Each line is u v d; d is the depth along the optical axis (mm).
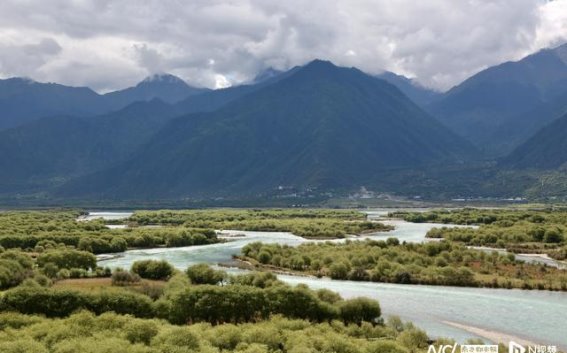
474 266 173375
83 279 141750
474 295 139125
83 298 98562
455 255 184375
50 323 85938
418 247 195000
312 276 165500
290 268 179125
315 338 84688
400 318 115250
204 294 102000
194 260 199250
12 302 96000
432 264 173750
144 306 100500
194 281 134375
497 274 162125
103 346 72500
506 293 142375
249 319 101938
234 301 101688
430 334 104875
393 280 156375
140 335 80562
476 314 120188
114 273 139125
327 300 112750
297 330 91188
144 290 117188
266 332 85375
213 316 100062
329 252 185875
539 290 146500
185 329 80688
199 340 80562
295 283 151625
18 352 70500
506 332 107125
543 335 105500
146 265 145000
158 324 87750
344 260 169500
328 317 104125
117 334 81000
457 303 130125
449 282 152875
